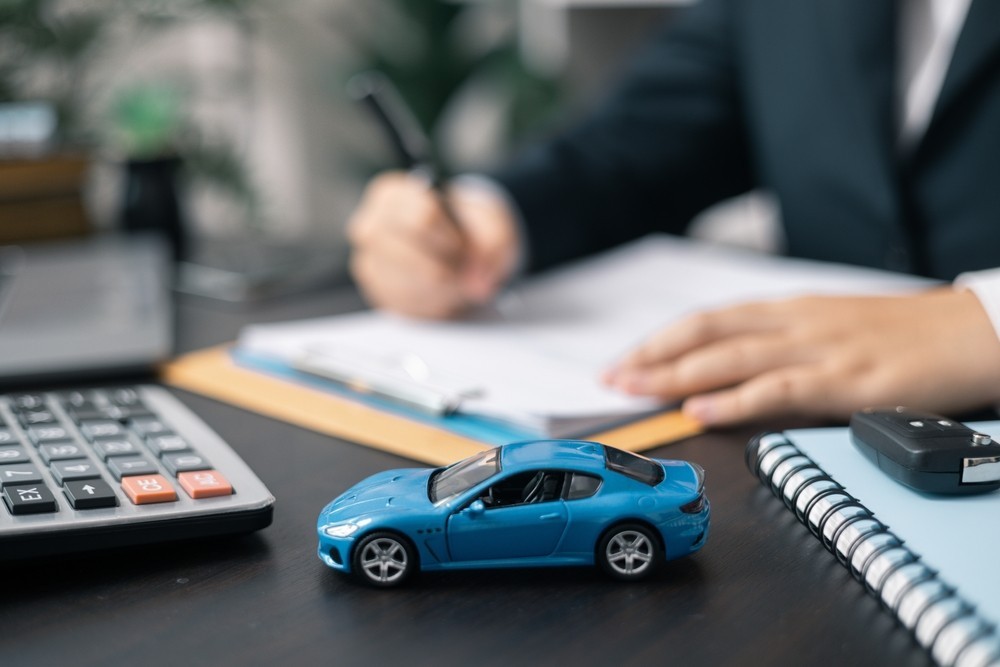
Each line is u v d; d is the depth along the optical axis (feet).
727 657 1.04
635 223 3.79
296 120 7.31
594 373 2.11
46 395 1.88
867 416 1.47
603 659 1.04
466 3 6.61
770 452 1.51
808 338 1.93
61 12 4.22
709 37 4.12
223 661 1.05
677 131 3.99
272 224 4.64
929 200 3.31
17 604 1.19
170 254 3.58
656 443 1.75
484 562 1.21
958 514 1.26
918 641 1.03
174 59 6.06
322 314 2.86
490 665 1.03
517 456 1.25
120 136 3.64
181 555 1.32
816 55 3.55
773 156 3.79
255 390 2.13
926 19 3.47
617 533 1.19
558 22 5.72
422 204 2.74
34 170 3.56
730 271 3.04
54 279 2.94
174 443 1.57
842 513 1.25
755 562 1.26
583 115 4.13
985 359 1.83
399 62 6.65
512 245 3.17
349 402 2.02
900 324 1.95
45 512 1.29
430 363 2.17
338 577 1.25
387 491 1.26
